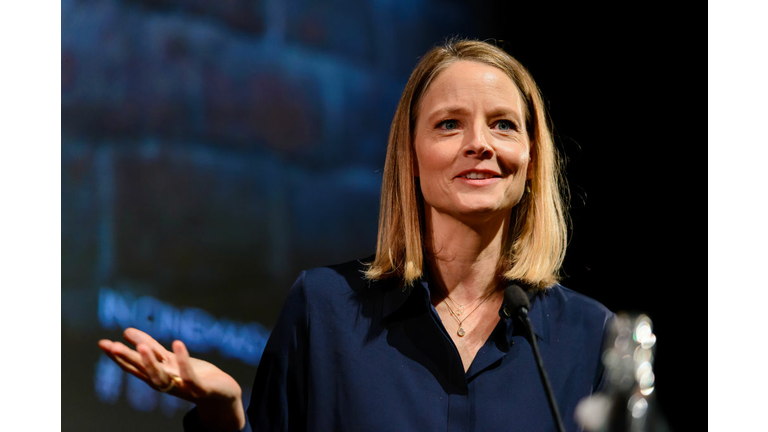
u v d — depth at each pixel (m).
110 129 6.07
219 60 6.68
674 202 7.87
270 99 6.96
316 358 3.10
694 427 7.63
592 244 8.08
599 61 8.18
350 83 7.48
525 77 3.27
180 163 6.41
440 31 8.05
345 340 3.09
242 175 6.75
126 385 6.01
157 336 6.18
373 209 7.57
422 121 3.19
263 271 6.80
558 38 8.30
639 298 7.92
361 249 7.44
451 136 3.08
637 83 8.05
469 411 2.92
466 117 3.08
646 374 3.03
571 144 8.17
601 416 3.01
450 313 3.19
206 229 6.51
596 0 8.19
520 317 2.69
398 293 3.14
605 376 3.09
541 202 3.32
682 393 7.66
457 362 2.98
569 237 8.09
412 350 3.05
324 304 3.20
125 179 6.12
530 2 8.37
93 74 6.01
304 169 7.12
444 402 2.94
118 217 6.07
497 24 8.30
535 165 3.33
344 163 7.39
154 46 6.34
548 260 3.31
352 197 7.42
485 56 3.22
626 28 8.10
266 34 6.97
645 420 3.03
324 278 3.30
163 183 6.32
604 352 3.14
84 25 5.98
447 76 3.14
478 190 3.02
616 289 8.02
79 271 5.87
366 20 7.62
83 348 5.84
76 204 5.88
